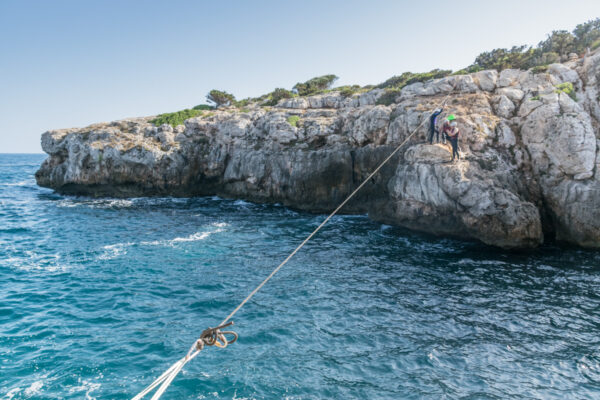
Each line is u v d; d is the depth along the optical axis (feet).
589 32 115.55
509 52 129.80
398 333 42.63
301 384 33.47
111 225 94.94
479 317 46.29
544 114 80.38
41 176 164.66
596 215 71.15
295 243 79.05
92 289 53.52
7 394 30.81
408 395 32.30
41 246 74.95
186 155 142.51
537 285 55.77
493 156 81.66
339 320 45.55
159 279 58.03
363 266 64.80
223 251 73.05
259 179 126.52
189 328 43.01
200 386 32.81
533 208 73.41
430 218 83.41
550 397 32.24
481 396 32.30
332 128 120.67
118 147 140.26
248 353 38.19
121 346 38.78
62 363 35.40
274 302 50.44
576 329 43.32
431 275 60.29
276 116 133.80
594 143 73.92
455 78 104.73
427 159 83.56
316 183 112.78
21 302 48.49
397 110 104.53
